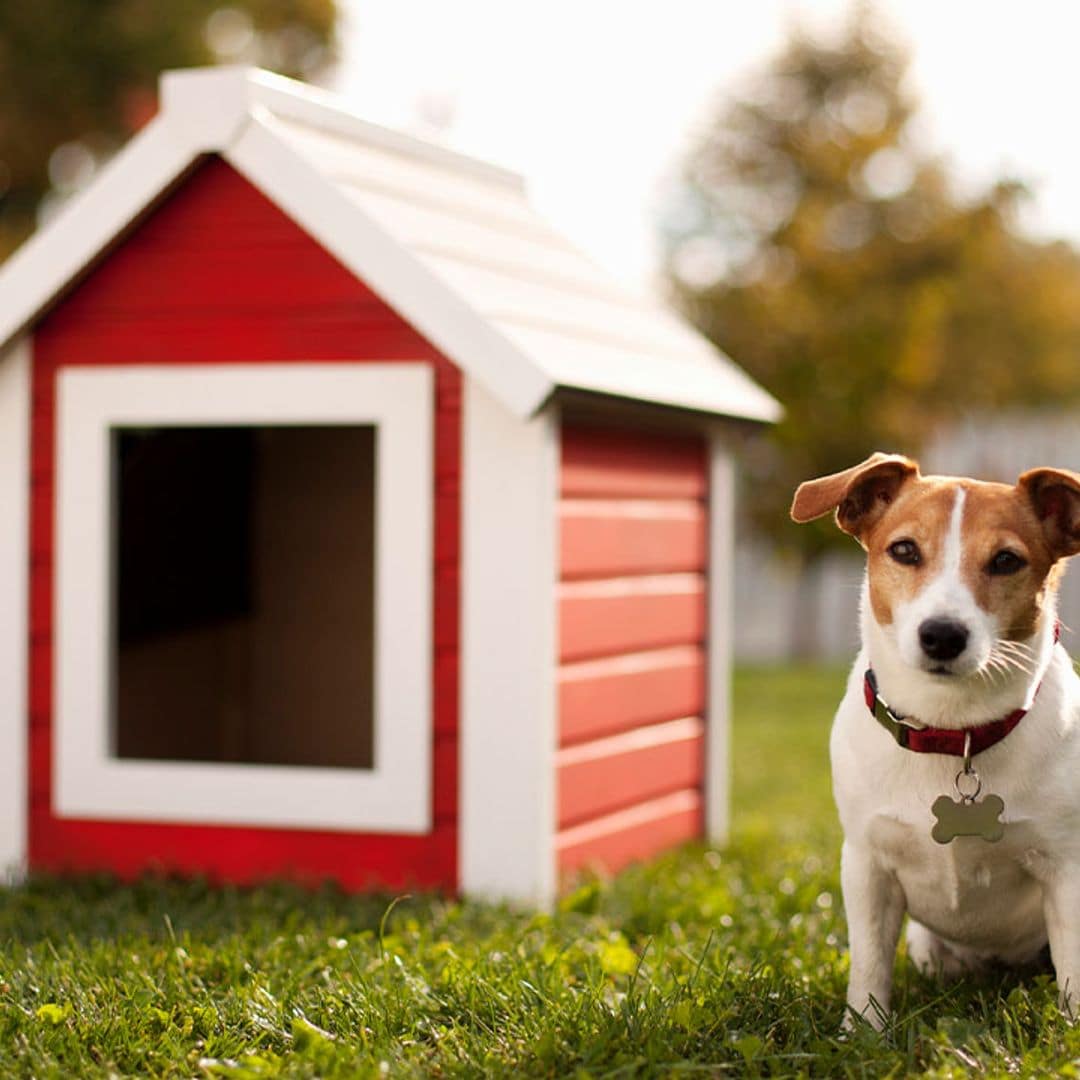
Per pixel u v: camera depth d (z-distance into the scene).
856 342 6.29
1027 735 1.80
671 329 2.82
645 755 2.61
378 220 2.33
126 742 2.69
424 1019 1.83
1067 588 6.73
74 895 2.33
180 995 1.87
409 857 2.38
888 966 1.88
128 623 2.70
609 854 2.52
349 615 2.86
